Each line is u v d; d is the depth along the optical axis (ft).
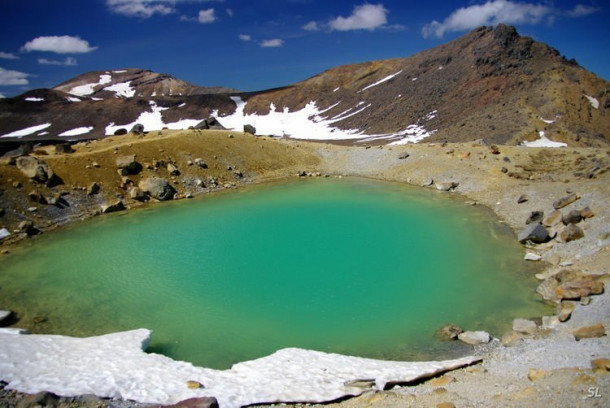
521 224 130.52
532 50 491.72
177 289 96.73
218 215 151.23
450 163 193.36
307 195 177.06
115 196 164.76
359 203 161.99
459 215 143.43
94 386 57.41
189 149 202.69
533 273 99.91
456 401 50.34
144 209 160.76
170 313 86.94
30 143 180.75
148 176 179.22
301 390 57.88
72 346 70.54
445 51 613.11
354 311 86.63
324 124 626.23
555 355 61.26
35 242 127.34
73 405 53.11
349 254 114.21
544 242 114.52
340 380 61.05
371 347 74.95
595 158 171.01
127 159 177.37
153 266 109.09
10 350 67.10
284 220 143.54
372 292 93.97
